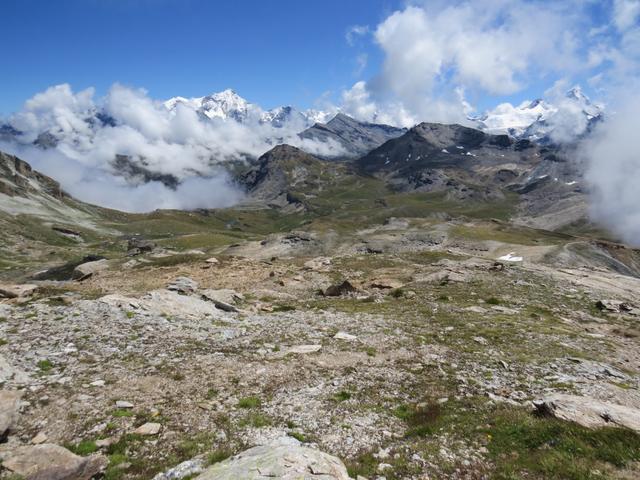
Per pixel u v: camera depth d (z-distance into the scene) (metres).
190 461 14.00
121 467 13.84
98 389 19.64
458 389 21.92
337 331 33.56
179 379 21.56
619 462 13.09
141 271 78.25
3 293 38.62
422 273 67.50
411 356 27.66
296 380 22.75
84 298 37.78
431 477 13.66
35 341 25.67
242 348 27.83
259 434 16.67
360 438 16.78
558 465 13.29
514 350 30.14
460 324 37.25
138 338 27.95
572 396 18.14
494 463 14.36
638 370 28.55
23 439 15.34
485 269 70.00
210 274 72.75
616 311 47.94
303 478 11.27
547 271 73.50
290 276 68.69
